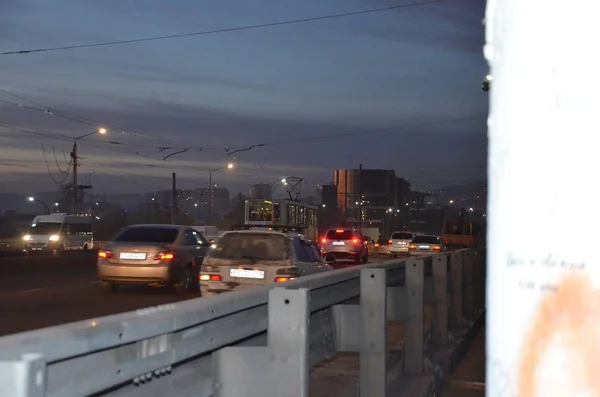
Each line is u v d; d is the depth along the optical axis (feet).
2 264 76.74
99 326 7.61
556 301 5.39
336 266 113.50
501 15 6.01
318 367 27.94
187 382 10.33
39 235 152.15
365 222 393.29
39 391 5.84
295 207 140.77
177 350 9.66
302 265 41.93
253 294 12.66
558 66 5.51
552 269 5.43
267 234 41.91
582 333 5.27
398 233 169.89
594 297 5.23
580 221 5.32
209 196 218.79
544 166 5.51
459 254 39.91
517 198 5.66
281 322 11.23
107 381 7.86
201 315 10.26
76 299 55.26
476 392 27.76
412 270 25.67
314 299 16.66
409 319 25.61
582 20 5.44
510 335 5.66
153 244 59.26
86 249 163.22
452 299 38.78
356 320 18.85
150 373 8.98
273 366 11.22
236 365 11.32
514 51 5.79
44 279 73.36
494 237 5.91
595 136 5.32
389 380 24.38
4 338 6.70
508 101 5.81
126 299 55.77
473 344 39.86
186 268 61.36
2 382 5.66
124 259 58.75
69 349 7.00
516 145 5.70
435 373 26.16
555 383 5.37
